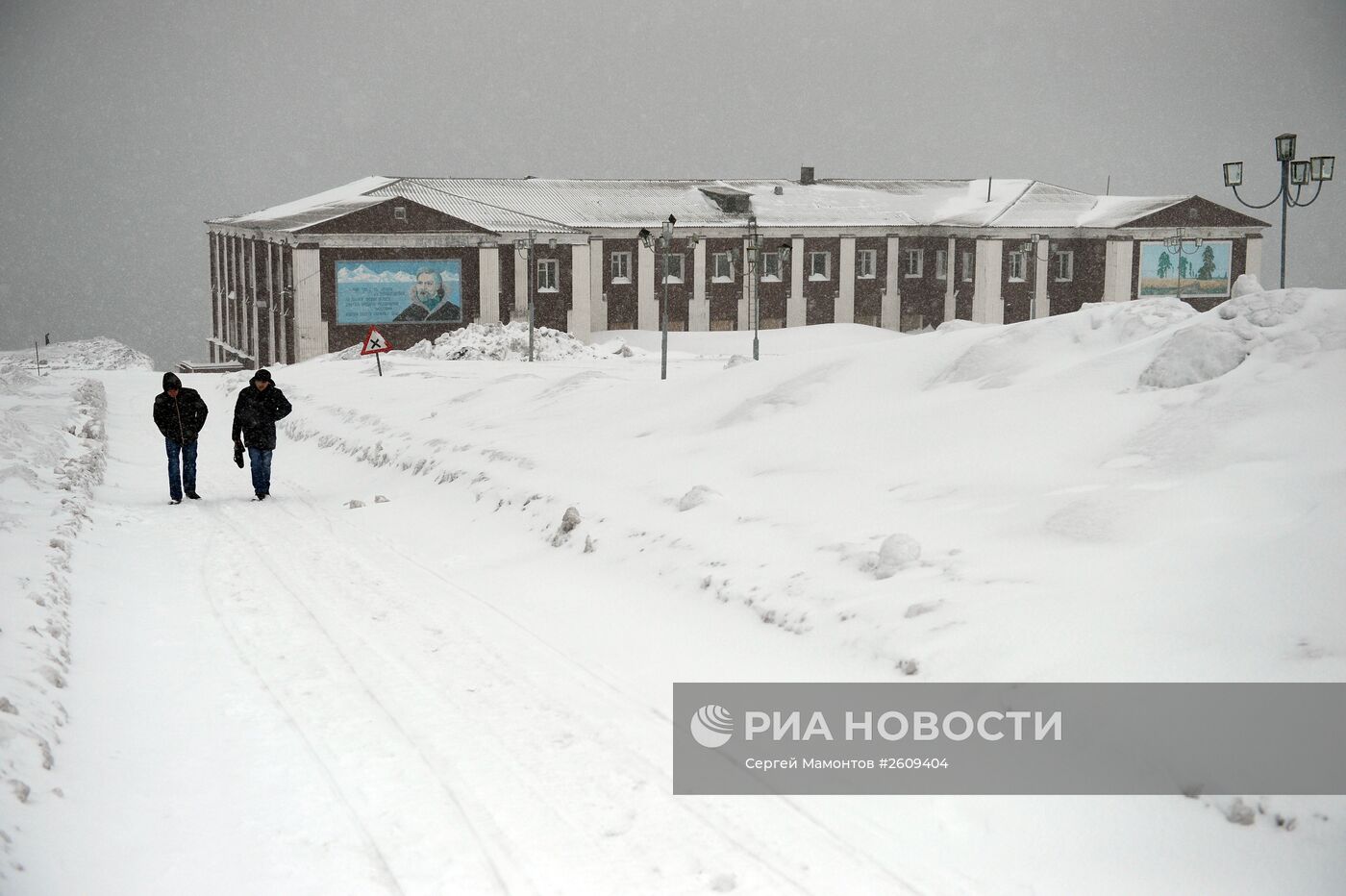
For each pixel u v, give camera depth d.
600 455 15.33
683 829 5.89
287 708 7.64
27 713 6.70
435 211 67.75
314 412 26.17
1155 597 7.43
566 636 9.36
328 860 5.49
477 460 16.55
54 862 5.20
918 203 90.81
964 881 5.41
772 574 9.52
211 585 11.16
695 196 86.50
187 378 44.50
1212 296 81.06
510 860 5.52
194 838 5.69
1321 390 10.04
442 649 9.02
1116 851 5.57
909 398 14.21
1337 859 5.17
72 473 16.52
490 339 51.22
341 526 14.46
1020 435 11.60
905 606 8.26
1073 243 82.44
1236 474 9.13
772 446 13.62
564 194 84.00
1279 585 7.05
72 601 9.95
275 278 72.69
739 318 82.81
